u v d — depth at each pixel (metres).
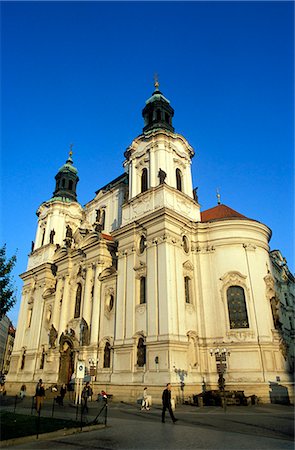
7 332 135.12
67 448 13.20
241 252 39.97
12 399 40.88
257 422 20.00
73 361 43.03
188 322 36.69
